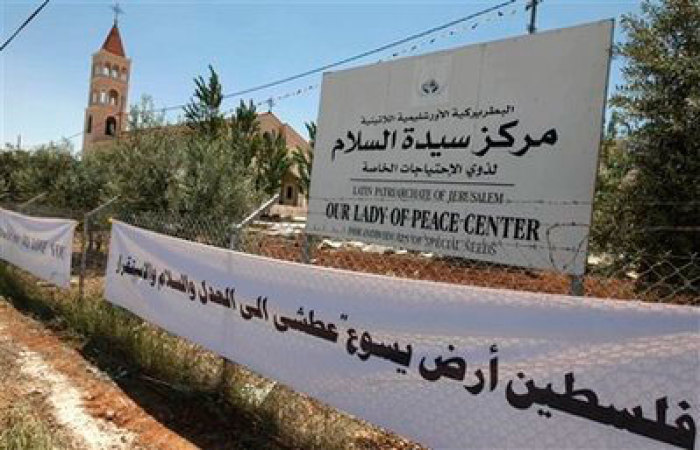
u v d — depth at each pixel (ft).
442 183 13.60
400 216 14.56
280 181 92.84
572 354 8.75
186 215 36.58
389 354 11.53
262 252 25.40
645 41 21.80
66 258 26.81
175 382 17.25
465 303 10.30
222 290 16.30
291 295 13.96
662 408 7.70
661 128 20.92
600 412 8.34
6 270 33.40
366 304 12.09
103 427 14.64
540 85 11.80
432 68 14.15
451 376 10.39
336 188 16.49
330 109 17.01
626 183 22.11
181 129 62.39
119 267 22.22
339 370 12.54
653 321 7.89
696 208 20.02
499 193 12.37
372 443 13.19
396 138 14.90
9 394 16.20
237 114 85.25
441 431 10.43
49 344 21.52
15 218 33.91
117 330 20.89
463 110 13.32
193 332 17.43
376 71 15.65
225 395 16.01
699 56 20.26
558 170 11.33
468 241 12.90
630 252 20.40
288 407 14.75
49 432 13.78
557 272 11.15
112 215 38.81
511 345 9.55
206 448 13.74
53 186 56.54
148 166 41.09
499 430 9.57
